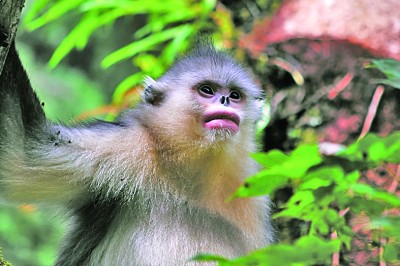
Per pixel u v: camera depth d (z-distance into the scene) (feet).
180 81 34.58
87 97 77.30
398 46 40.91
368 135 18.63
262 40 44.47
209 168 32.86
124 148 32.32
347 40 41.86
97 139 32.17
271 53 43.91
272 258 18.35
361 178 37.37
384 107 40.81
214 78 34.42
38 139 31.68
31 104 32.14
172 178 32.71
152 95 34.30
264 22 45.39
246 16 46.39
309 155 18.63
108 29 75.97
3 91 31.42
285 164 18.90
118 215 32.32
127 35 77.00
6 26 27.12
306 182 20.29
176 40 46.32
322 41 42.63
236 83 34.81
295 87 43.14
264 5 46.16
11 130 31.37
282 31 43.98
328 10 42.75
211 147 32.71
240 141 33.86
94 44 79.66
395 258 22.35
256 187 19.65
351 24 41.88
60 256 33.86
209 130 32.76
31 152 31.35
